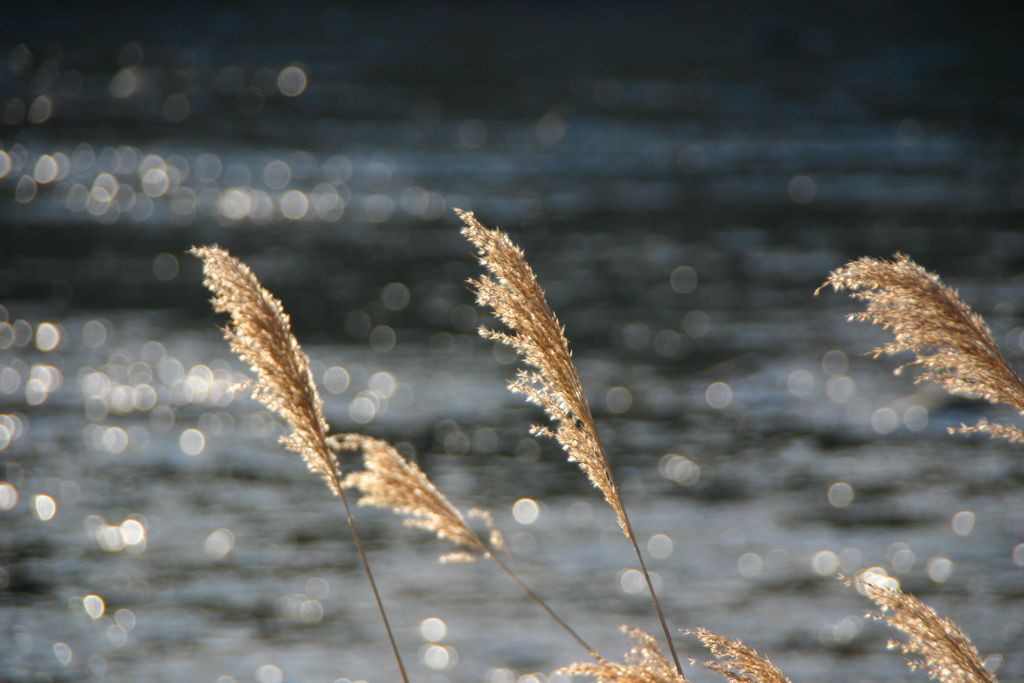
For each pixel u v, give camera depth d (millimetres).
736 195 116312
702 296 79875
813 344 67688
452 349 67938
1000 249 87375
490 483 45406
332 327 72375
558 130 162375
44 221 104938
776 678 9250
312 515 41781
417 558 37625
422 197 120188
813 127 157375
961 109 165375
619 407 56406
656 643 9523
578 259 91438
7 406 55094
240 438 51281
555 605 33531
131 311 73938
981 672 9195
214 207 114500
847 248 91875
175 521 40750
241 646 30547
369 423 53594
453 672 29125
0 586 34594
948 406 55594
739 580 35344
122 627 31641
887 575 35531
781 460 48188
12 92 188375
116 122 167125
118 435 51188
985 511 41250
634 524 40656
